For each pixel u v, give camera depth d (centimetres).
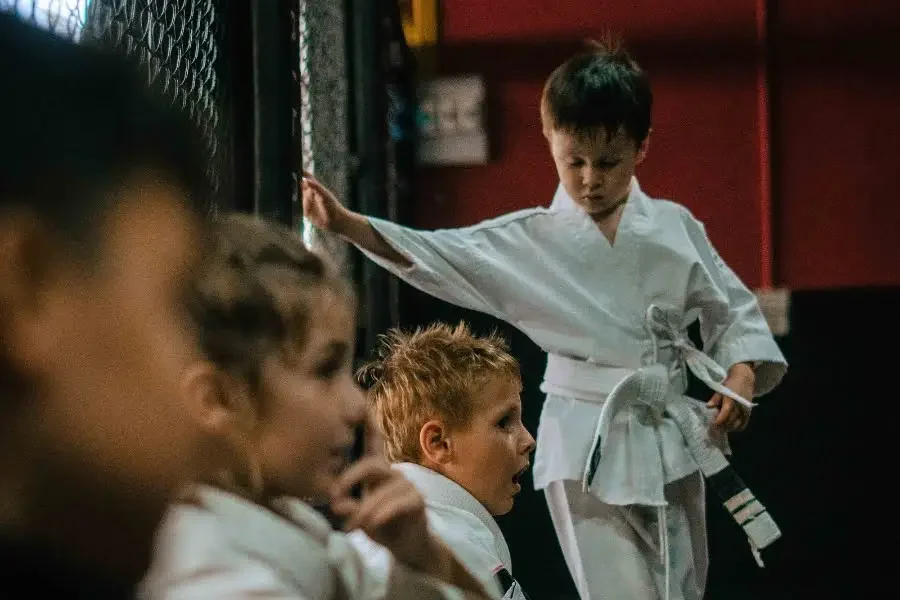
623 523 200
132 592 51
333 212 195
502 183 352
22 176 44
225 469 71
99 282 46
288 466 76
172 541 65
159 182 49
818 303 326
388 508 84
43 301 45
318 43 270
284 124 183
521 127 351
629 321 204
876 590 321
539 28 350
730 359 213
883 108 340
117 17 136
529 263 206
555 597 317
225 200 160
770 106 342
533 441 162
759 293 329
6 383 46
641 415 202
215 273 67
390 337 207
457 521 147
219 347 67
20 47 44
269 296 73
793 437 325
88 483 48
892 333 325
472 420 155
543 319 204
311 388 76
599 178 201
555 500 207
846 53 340
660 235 208
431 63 354
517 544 324
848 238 342
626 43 346
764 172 343
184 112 55
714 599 318
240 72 176
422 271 200
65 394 46
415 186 353
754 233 344
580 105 197
